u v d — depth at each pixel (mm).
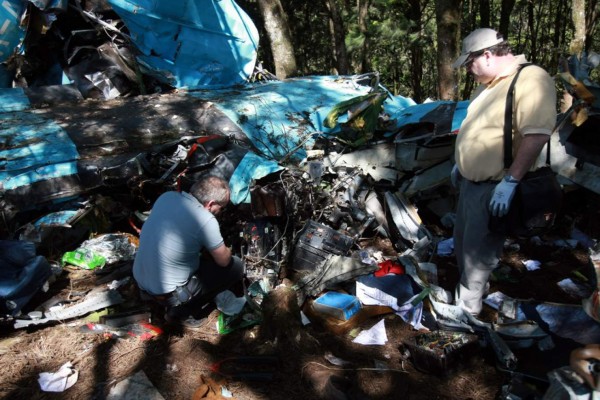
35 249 3605
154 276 3082
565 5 18188
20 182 3938
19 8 5469
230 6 6770
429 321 3438
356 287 3650
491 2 20609
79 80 5820
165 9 6152
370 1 16719
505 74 2943
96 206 4211
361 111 4926
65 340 3227
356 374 2984
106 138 4586
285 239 4164
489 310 3617
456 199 5051
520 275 4105
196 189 3092
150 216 3123
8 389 2828
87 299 3572
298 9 19188
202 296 3332
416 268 3701
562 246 4492
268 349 3174
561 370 2451
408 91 21953
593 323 3219
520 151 2758
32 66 5797
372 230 4668
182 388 2873
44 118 4918
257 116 5238
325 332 3371
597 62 4234
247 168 4180
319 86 6195
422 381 2953
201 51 6551
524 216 2879
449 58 9148
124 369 3002
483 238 3121
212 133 4938
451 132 4543
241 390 2857
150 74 6168
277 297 3408
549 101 2713
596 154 4332
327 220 4422
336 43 14516
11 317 3264
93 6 5879
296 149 4902
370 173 5020
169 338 3270
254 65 7086
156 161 4344
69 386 2865
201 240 3061
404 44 16328
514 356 2930
